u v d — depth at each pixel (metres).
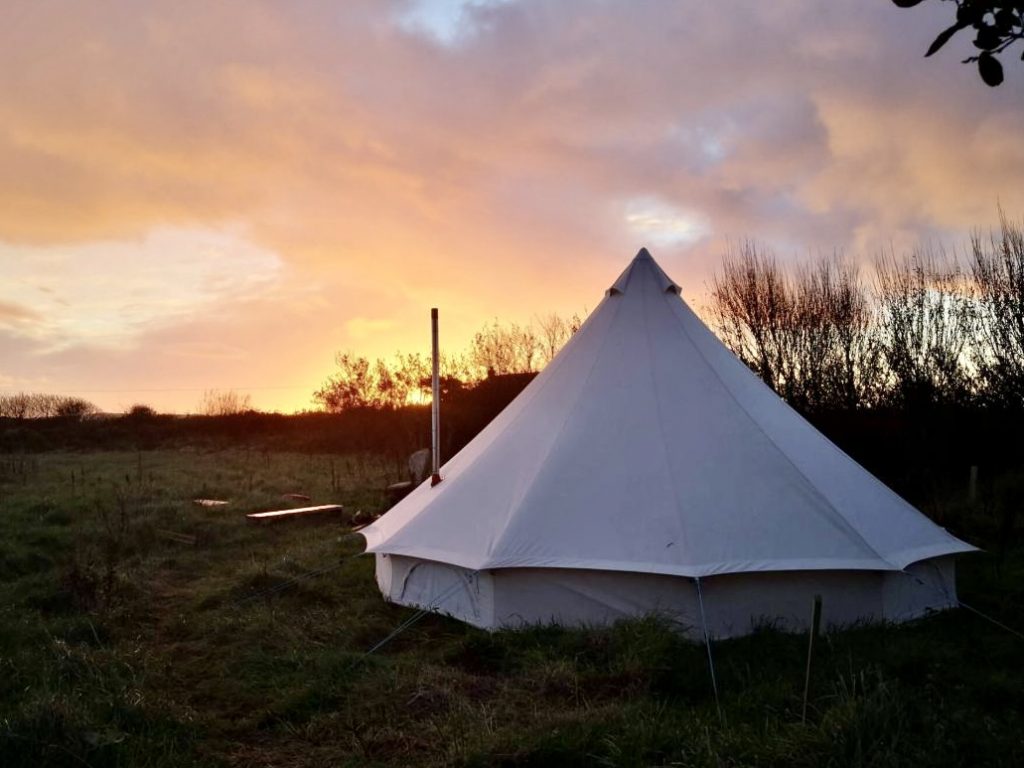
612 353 7.61
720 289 18.19
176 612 7.23
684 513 6.31
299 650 5.86
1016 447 14.47
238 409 30.67
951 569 7.07
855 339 16.75
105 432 27.78
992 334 15.20
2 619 6.37
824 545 6.20
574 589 6.26
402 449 19.66
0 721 4.03
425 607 6.98
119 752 3.89
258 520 11.66
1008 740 3.99
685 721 4.29
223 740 4.48
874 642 5.71
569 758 3.89
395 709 4.71
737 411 7.07
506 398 18.91
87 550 9.14
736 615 6.09
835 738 3.80
